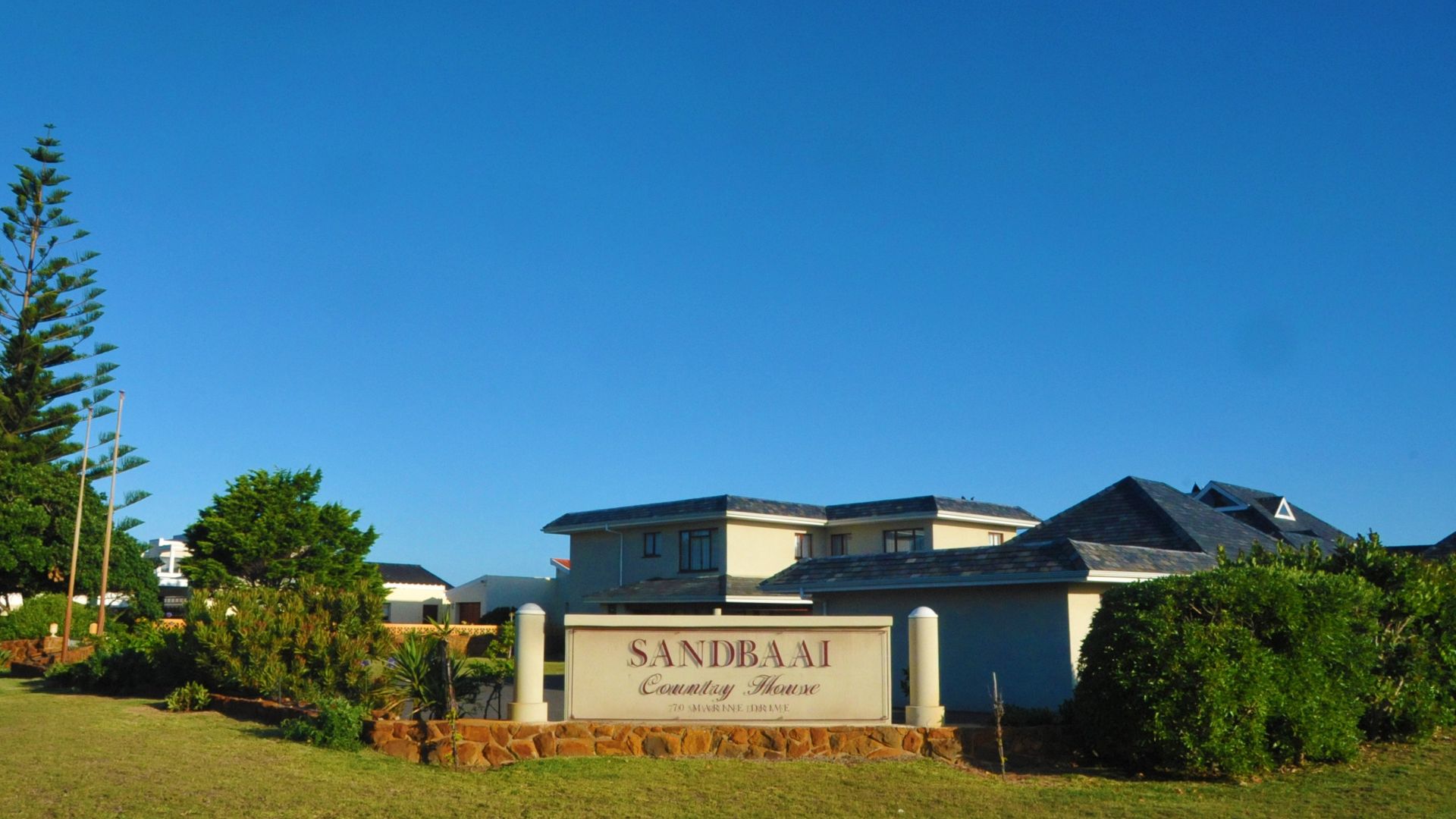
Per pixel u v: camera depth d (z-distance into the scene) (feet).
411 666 46.62
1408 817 33.94
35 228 139.54
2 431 135.54
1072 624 55.98
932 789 37.55
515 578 164.14
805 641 44.42
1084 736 43.62
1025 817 33.78
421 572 217.56
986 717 54.80
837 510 138.51
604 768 40.14
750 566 131.03
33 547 118.62
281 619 57.98
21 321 136.56
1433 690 47.29
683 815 33.55
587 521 143.84
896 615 64.59
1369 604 45.73
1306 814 34.37
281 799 34.83
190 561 143.43
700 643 44.21
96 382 139.85
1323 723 40.88
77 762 41.22
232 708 58.29
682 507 134.00
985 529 136.67
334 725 45.55
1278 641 42.04
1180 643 40.14
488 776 39.45
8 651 101.40
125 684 71.46
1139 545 69.67
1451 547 92.32
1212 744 38.81
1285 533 111.24
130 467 135.44
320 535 150.20
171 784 36.96
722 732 43.21
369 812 33.32
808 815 33.83
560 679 85.46
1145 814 34.12
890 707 44.24
